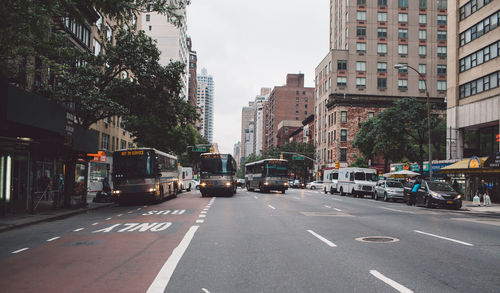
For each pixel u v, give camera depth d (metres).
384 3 71.75
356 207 22.58
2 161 18.17
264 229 12.20
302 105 152.38
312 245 9.34
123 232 11.77
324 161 75.56
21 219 16.14
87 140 22.58
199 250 8.70
